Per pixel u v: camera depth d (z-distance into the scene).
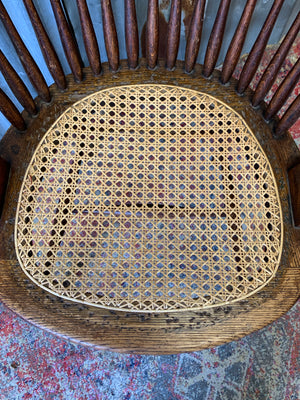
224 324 0.50
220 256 0.54
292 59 1.12
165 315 0.50
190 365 0.92
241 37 0.56
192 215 0.58
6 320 0.92
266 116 0.60
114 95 0.62
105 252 0.54
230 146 0.60
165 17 0.81
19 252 0.53
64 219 0.56
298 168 0.55
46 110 0.61
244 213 0.57
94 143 0.60
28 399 0.88
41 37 0.55
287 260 0.54
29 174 0.56
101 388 0.90
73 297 0.50
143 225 0.56
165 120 0.62
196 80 0.64
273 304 0.51
